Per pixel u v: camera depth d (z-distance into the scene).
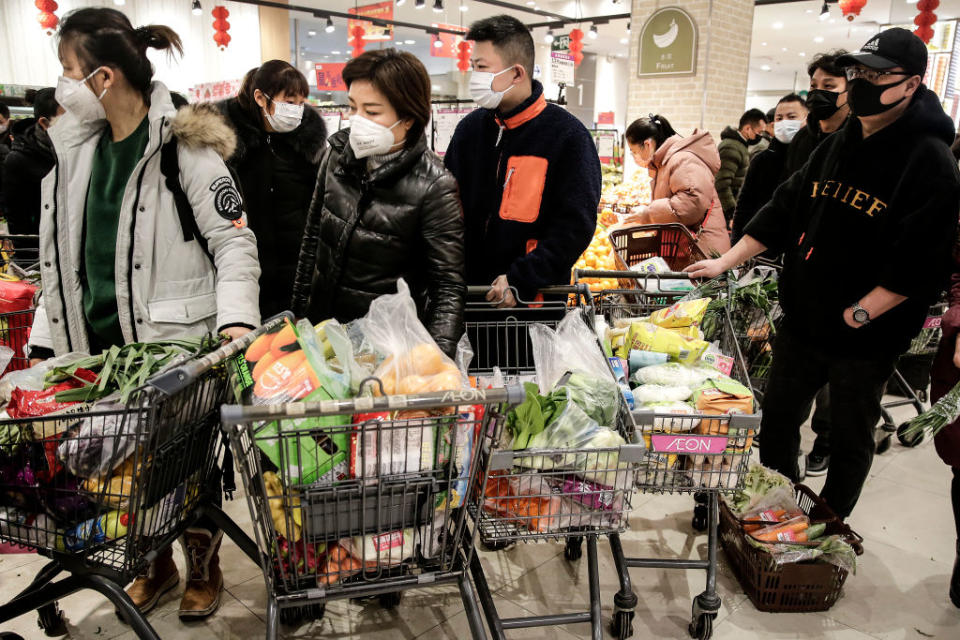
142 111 1.84
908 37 1.98
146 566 1.57
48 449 1.46
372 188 2.04
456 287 2.03
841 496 2.46
